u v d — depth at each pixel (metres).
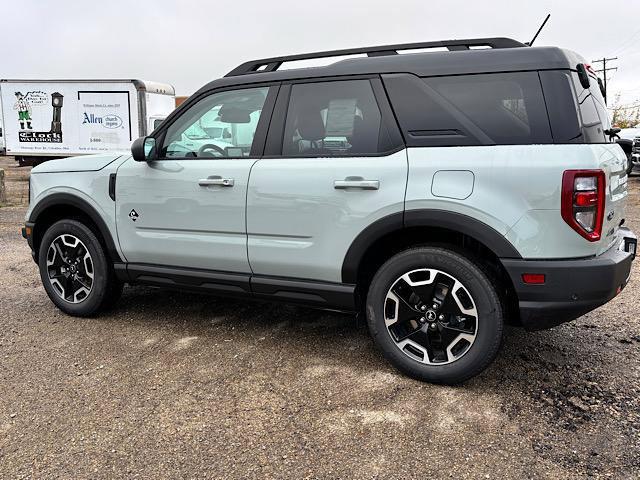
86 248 3.94
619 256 2.73
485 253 2.87
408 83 2.95
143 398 2.84
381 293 3.01
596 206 2.56
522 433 2.49
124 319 4.06
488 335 2.76
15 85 16.75
